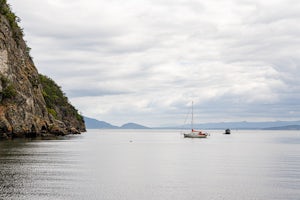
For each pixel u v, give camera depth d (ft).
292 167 175.11
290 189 117.80
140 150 290.56
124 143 419.33
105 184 120.16
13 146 256.52
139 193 108.06
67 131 589.32
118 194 106.01
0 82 342.44
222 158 221.46
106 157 214.48
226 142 471.62
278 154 258.78
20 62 428.56
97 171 149.48
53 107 631.15
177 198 103.14
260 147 354.13
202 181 130.62
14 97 358.84
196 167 171.83
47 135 437.99
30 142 309.22
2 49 366.22
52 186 113.19
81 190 109.40
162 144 402.52
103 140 482.28
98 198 100.53
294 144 424.46
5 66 363.15
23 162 166.20
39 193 103.09
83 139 464.24
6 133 335.47
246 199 103.91
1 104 345.10
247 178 138.82
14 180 119.75
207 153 264.31
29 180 121.08
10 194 100.48
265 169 166.71
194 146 363.56
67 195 102.32
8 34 397.80
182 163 188.65
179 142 461.37
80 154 223.92
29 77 448.65
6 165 153.89
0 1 410.11
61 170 147.13
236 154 255.91
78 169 152.46
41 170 144.36
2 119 331.36
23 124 359.46
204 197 105.09
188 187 118.83
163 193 108.99
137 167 167.84
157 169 161.89
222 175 146.00
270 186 122.62
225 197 105.70
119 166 169.68
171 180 131.44
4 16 407.03
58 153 220.84
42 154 209.05
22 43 466.29
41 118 429.38
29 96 397.39
